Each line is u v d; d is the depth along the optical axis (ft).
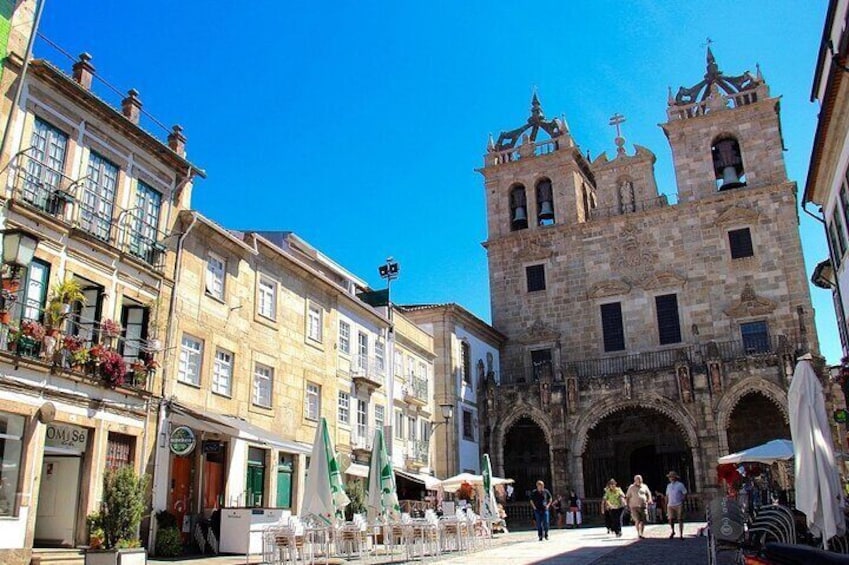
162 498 73.61
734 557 58.13
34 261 62.90
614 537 90.17
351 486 103.60
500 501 148.15
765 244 158.51
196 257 84.07
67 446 64.75
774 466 114.42
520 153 189.16
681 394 145.28
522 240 182.39
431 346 151.33
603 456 161.58
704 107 174.60
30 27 65.57
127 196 75.00
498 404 161.99
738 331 156.04
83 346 65.31
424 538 72.74
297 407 99.71
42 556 57.98
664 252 167.22
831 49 65.41
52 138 66.90
